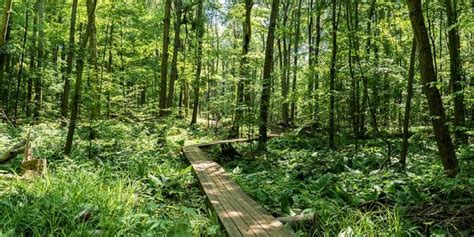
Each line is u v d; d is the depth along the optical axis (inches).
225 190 264.5
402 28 528.1
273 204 251.6
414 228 183.9
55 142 432.5
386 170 332.2
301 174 339.9
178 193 286.2
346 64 506.0
